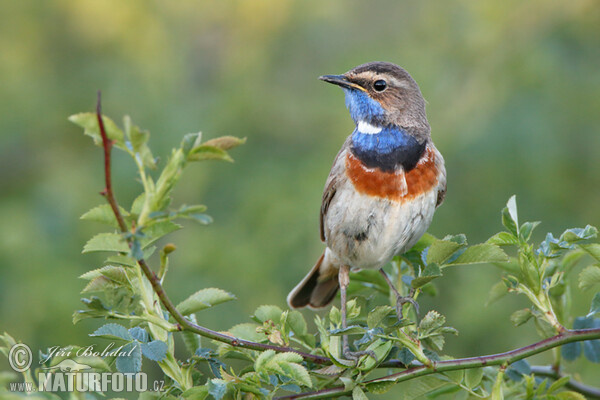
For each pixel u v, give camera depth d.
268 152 13.91
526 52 13.27
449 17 14.83
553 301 7.64
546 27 13.53
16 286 12.55
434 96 13.72
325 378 6.87
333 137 13.85
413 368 6.62
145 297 6.21
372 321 6.57
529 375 7.30
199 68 16.36
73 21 15.70
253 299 12.79
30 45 15.52
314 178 13.41
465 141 12.81
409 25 15.50
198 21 16.94
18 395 5.05
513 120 12.67
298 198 13.30
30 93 14.92
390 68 9.38
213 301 6.55
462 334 12.12
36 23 15.62
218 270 13.03
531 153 12.54
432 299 12.65
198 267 13.11
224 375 6.34
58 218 13.43
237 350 6.79
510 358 6.56
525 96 12.84
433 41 14.72
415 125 9.23
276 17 15.88
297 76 15.18
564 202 12.49
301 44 15.55
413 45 14.82
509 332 11.95
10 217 13.36
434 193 9.12
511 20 13.79
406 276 8.08
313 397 6.55
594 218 12.37
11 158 14.62
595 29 13.30
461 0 14.82
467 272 12.39
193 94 15.52
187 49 16.38
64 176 13.93
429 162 9.10
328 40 15.64
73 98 14.99
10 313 12.31
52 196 13.60
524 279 6.83
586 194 12.60
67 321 12.30
